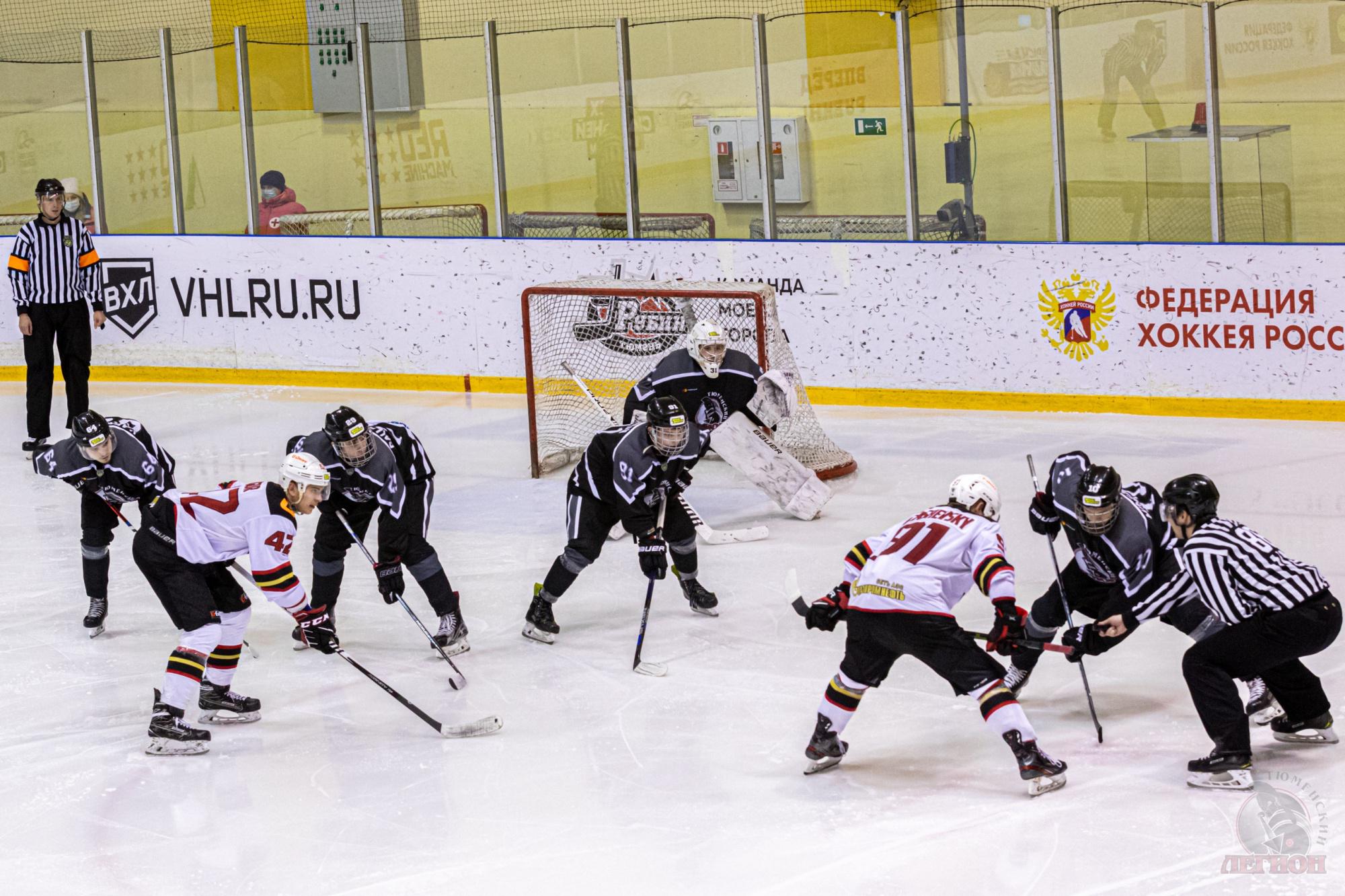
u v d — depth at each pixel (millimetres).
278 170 24469
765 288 17625
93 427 11320
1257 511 14500
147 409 21969
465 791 9383
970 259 19344
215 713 10734
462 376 22562
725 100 24234
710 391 14367
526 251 21797
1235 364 18219
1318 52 20453
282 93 26000
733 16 20812
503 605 13125
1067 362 19125
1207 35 18344
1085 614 10367
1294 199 19359
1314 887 7684
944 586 8891
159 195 25750
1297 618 8508
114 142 25750
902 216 20750
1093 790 8961
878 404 20312
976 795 9000
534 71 25203
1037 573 13164
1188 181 19672
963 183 20953
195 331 23906
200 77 26906
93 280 19375
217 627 10289
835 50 22922
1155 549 9430
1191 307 18312
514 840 8648
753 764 9602
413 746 10172
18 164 26656
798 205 22297
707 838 8570
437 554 14656
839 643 11867
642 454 11086
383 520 11289
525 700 10938
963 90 20781
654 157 22625
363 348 23047
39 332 19016
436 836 8758
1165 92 20906
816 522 15234
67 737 10578
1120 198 19922
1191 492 8688
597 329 18469
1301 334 17781
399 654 12055
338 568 11906
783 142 22031
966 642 8898
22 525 16250
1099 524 9125
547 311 18250
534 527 15531
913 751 9734
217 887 8250
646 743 10039
